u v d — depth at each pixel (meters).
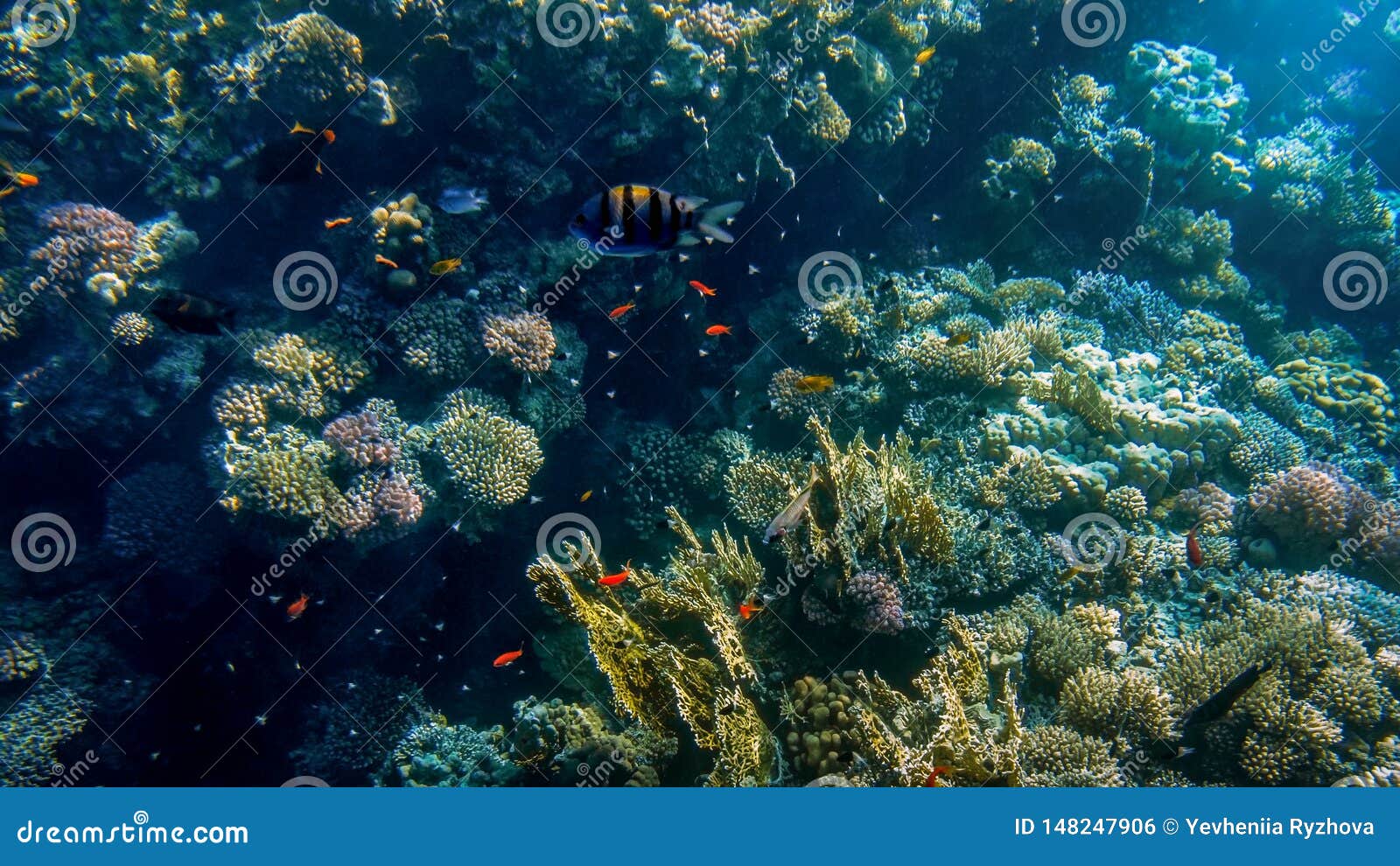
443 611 7.70
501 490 6.77
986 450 7.65
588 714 6.07
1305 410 9.71
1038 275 10.38
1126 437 7.71
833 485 5.91
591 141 7.26
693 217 3.22
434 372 6.86
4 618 6.50
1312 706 5.39
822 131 8.18
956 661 5.38
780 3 7.59
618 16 6.84
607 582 5.70
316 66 6.28
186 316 4.75
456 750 6.29
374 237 6.65
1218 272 10.98
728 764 4.75
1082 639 5.89
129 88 6.37
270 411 6.36
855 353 8.54
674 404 8.83
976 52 9.59
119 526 6.55
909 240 10.02
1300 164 11.59
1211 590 6.46
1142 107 10.58
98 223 6.32
